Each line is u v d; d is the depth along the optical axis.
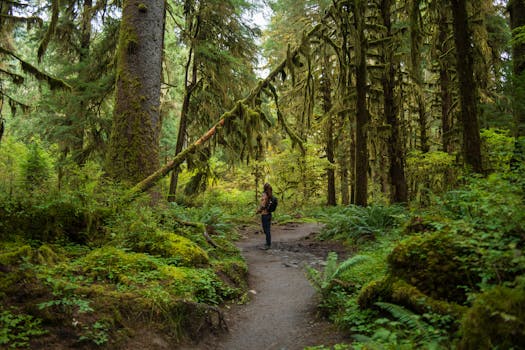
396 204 11.97
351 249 9.94
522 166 5.85
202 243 8.49
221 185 25.52
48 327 3.76
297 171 23.91
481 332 2.89
